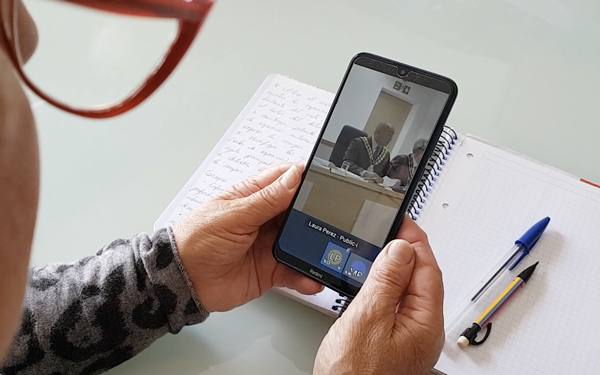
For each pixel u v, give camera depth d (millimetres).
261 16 753
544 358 468
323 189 492
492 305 487
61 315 430
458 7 745
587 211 548
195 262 462
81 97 648
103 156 623
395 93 490
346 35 726
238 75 695
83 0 189
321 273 478
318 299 509
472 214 550
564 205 552
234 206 467
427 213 552
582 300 498
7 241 195
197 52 718
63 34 667
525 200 557
